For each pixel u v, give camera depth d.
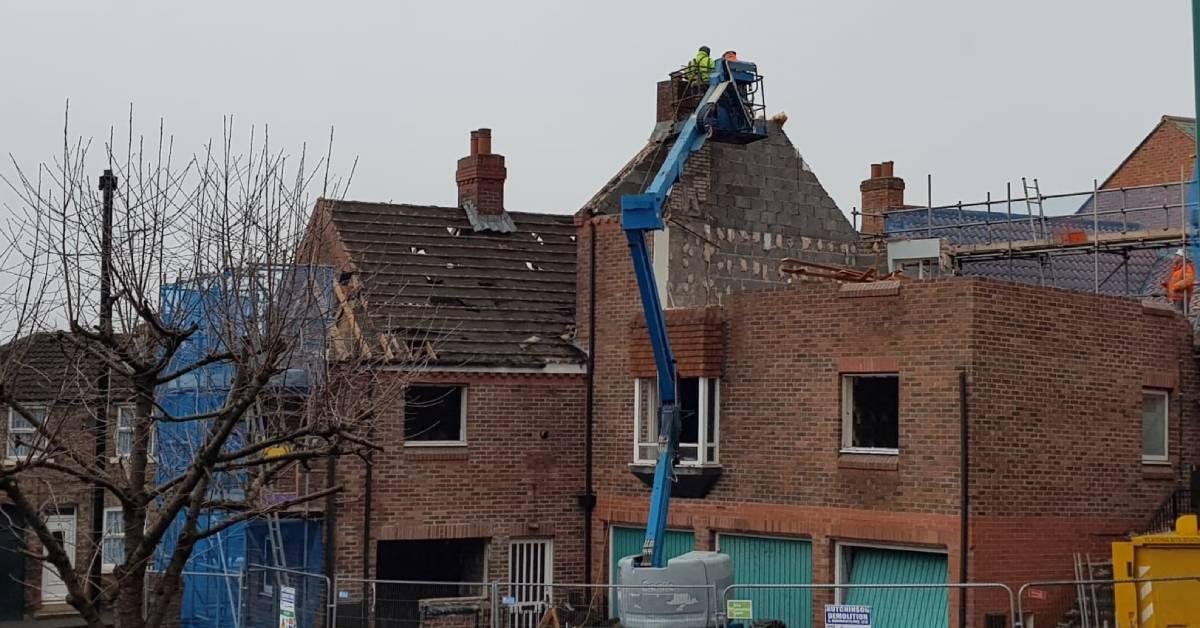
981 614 23.41
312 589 27.34
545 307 30.77
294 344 18.44
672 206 29.62
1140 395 26.55
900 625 24.61
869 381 25.36
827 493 25.45
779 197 31.58
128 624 14.60
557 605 27.23
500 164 33.28
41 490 31.22
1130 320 26.48
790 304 26.25
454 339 28.75
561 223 34.12
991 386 24.05
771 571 26.39
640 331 28.42
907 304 24.62
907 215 38.91
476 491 28.41
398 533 27.61
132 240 17.33
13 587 34.88
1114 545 22.44
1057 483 24.94
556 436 29.31
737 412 26.95
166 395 23.50
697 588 23.19
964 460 23.64
